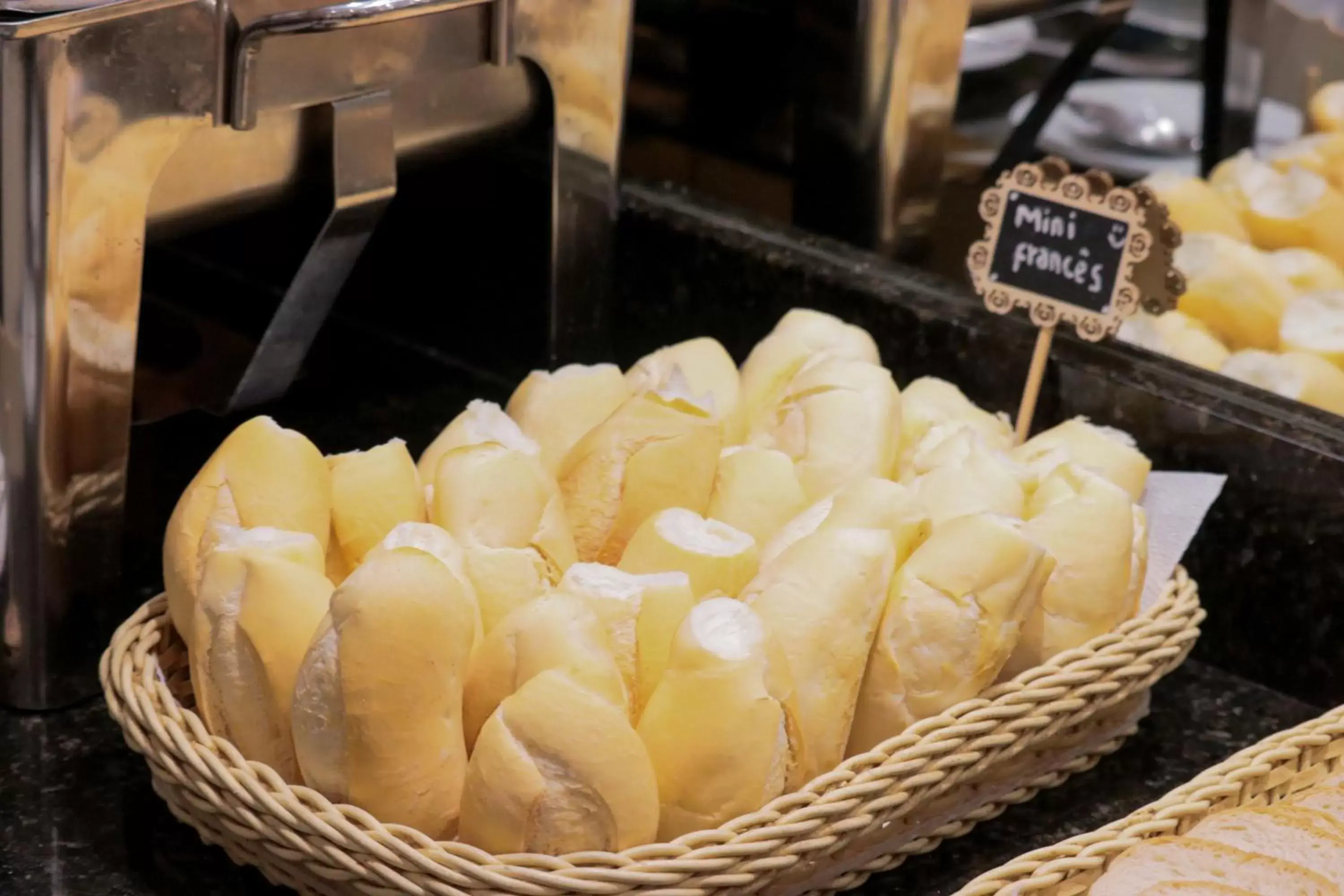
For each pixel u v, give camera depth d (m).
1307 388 1.11
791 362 1.07
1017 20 1.29
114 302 0.98
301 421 1.22
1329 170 1.22
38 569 0.99
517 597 0.93
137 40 0.95
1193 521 1.04
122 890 0.93
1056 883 0.88
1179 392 1.09
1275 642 1.08
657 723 0.89
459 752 0.89
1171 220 1.08
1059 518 0.98
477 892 0.86
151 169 0.97
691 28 1.29
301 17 0.97
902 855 0.94
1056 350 1.13
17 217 0.95
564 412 1.03
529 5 1.08
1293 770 0.94
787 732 0.90
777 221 1.28
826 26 1.23
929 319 1.16
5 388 0.97
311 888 0.90
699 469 0.98
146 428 1.19
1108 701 0.97
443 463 0.96
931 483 1.00
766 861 0.87
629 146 1.33
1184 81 1.32
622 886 0.86
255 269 1.26
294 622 0.90
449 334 1.30
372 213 1.07
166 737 0.90
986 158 1.28
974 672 0.93
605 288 1.20
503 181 1.20
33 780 0.98
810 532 0.96
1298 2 1.28
